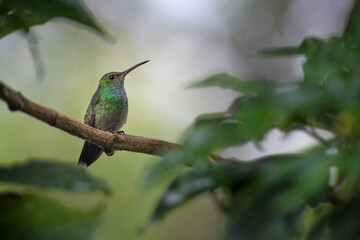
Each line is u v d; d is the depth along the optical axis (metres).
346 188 2.18
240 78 2.52
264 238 2.63
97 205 2.59
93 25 2.12
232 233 2.68
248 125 2.12
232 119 2.28
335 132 2.39
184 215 14.95
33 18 2.46
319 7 15.54
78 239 2.52
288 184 2.66
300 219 2.65
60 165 2.56
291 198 2.19
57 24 15.17
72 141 13.67
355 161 2.15
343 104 2.30
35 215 2.55
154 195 11.63
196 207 15.04
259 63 16.25
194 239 14.53
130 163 13.29
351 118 2.29
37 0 2.09
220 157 3.04
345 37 2.84
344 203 2.90
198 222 14.84
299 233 2.62
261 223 2.67
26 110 3.04
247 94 2.52
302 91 2.30
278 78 16.05
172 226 14.70
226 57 16.64
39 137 13.49
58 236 2.53
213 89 16.20
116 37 2.18
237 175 2.88
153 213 2.94
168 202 2.93
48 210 2.56
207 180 2.93
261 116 2.13
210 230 14.70
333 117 2.72
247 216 2.70
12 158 13.05
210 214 14.98
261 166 2.85
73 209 2.57
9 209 2.52
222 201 3.01
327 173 2.24
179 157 2.30
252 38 16.36
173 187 2.98
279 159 2.81
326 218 2.97
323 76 2.68
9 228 2.52
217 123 2.34
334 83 2.38
